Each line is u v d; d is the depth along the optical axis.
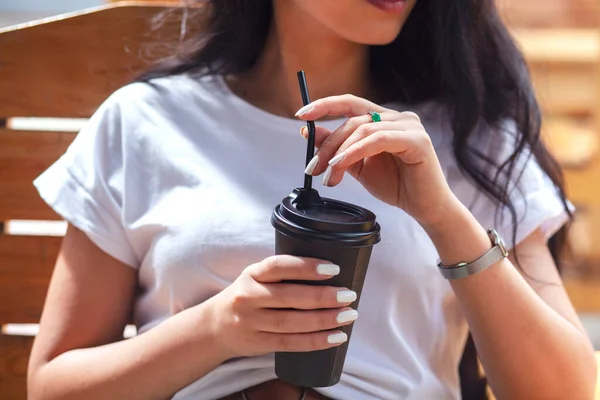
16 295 1.46
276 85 1.31
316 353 0.94
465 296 1.10
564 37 3.12
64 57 1.45
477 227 1.08
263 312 0.94
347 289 0.90
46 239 1.45
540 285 1.22
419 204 1.02
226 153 1.22
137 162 1.23
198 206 1.17
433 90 1.32
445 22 1.26
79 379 1.16
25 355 1.46
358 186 1.20
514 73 1.29
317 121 1.24
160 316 1.22
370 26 1.14
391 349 1.17
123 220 1.21
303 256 0.90
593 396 1.16
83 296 1.23
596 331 2.88
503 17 1.43
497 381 1.14
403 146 0.95
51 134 1.45
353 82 1.32
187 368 1.09
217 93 1.27
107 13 1.44
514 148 1.25
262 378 1.14
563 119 3.01
